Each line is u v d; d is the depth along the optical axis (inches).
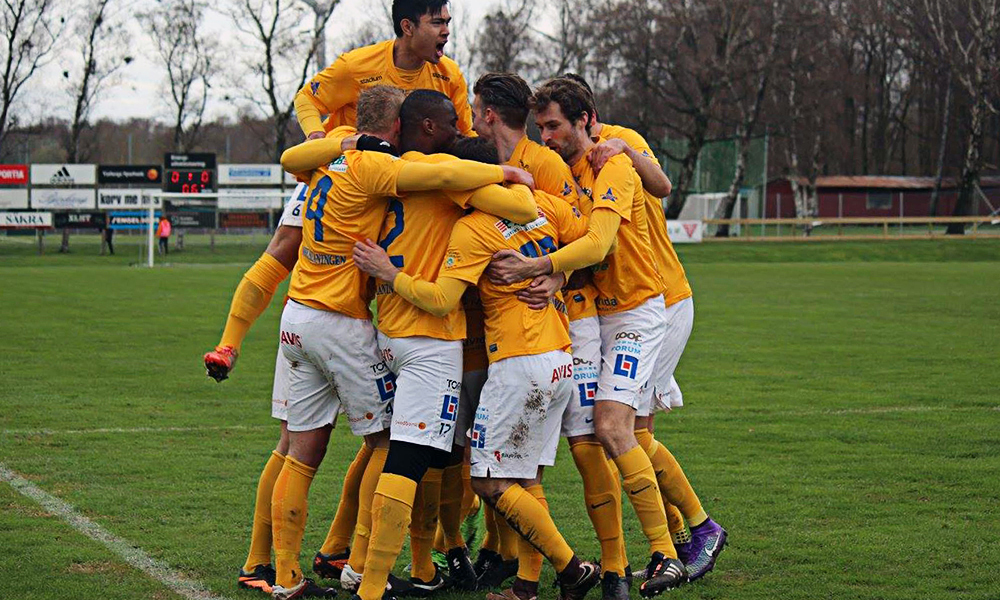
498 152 251.4
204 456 393.1
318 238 244.5
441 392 237.5
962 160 3014.3
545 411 238.1
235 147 4271.7
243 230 2411.4
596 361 253.9
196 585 251.3
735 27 2347.4
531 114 263.3
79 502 323.3
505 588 265.7
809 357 680.4
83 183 1964.8
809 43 2568.9
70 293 1154.0
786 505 325.4
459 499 262.7
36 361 648.4
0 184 1931.6
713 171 2827.3
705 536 261.0
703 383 577.0
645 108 2470.5
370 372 246.8
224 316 928.9
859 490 344.2
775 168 3253.0
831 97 2859.3
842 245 2090.3
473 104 258.4
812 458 392.5
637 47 2378.2
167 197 1739.7
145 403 509.0
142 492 338.0
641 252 255.0
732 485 351.3
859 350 713.0
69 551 273.7
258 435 435.5
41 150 3668.8
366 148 242.1
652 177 260.4
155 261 1813.5
